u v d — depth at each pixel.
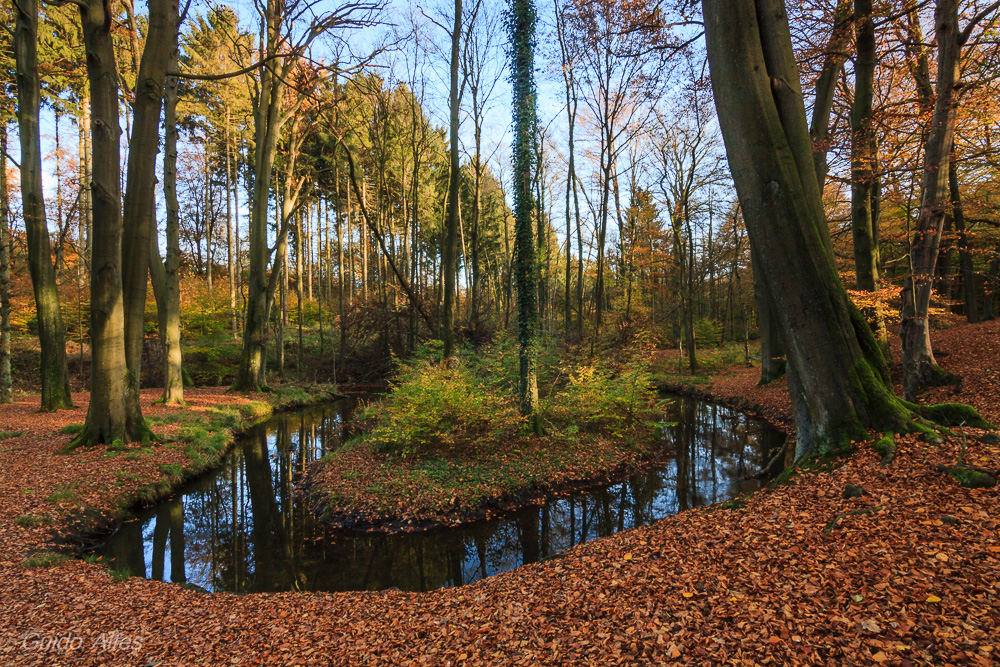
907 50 10.47
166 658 3.71
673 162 22.12
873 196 11.93
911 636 2.77
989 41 9.17
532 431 10.93
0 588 5.01
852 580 3.40
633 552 4.71
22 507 7.00
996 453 4.59
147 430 10.73
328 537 7.45
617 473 9.93
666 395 21.05
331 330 30.58
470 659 3.36
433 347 18.94
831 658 2.74
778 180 5.43
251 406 16.98
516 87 10.27
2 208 14.94
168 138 14.77
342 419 16.91
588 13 10.73
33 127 13.29
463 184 28.16
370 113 23.42
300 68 16.00
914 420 5.42
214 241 36.47
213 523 8.15
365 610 4.49
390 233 28.95
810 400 5.75
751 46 5.43
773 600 3.39
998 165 11.56
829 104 11.92
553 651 3.30
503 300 32.50
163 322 15.74
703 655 2.98
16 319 22.34
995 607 2.84
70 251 24.02
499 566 6.45
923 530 3.79
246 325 20.11
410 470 9.21
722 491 8.92
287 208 20.67
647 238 24.05
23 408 14.47
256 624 4.27
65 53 17.59
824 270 5.57
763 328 17.48
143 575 6.30
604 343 19.16
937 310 9.97
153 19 10.04
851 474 4.96
